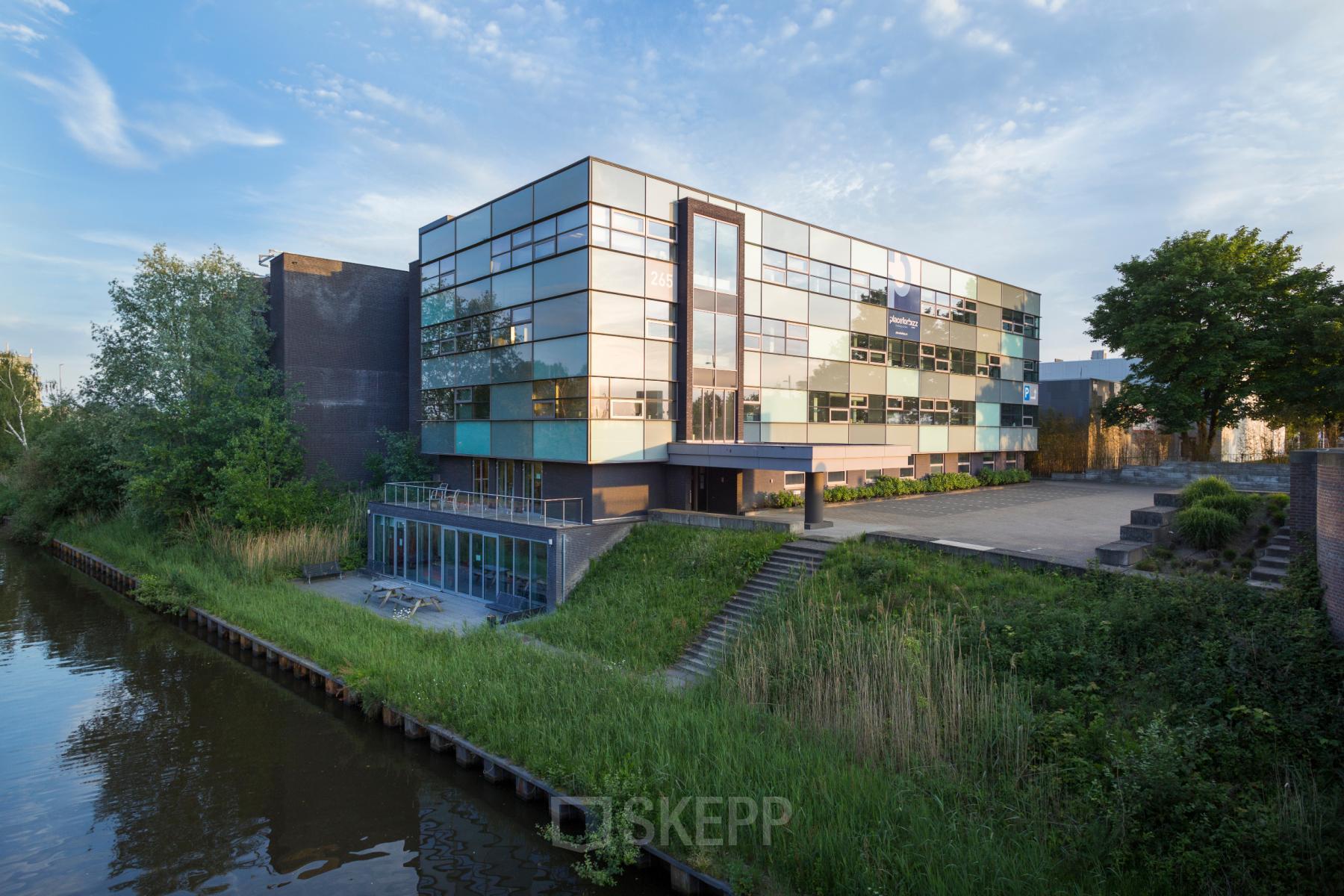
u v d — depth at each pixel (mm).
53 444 36031
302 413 29453
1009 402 35406
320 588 22422
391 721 13211
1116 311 32938
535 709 11828
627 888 8719
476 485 25297
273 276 30203
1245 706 9062
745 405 23484
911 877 7215
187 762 12359
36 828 10273
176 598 21141
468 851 9711
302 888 8891
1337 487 9922
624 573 18594
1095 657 10828
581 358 20016
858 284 27516
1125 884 6902
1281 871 6598
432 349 27188
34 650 18703
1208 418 32562
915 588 14531
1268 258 29875
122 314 28656
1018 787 8750
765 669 11938
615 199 20328
